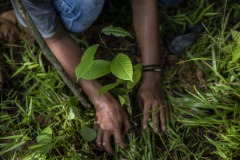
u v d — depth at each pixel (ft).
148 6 4.67
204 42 5.11
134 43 5.26
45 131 4.28
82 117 4.65
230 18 5.36
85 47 5.22
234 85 4.77
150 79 4.60
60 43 4.28
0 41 5.35
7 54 5.32
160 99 4.57
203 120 4.55
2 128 4.66
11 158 4.48
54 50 4.29
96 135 4.39
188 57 5.08
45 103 4.76
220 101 4.72
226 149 4.39
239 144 4.37
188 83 4.94
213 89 4.80
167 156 4.51
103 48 5.21
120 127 4.34
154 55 4.65
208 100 4.74
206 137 4.42
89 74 3.87
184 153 4.51
